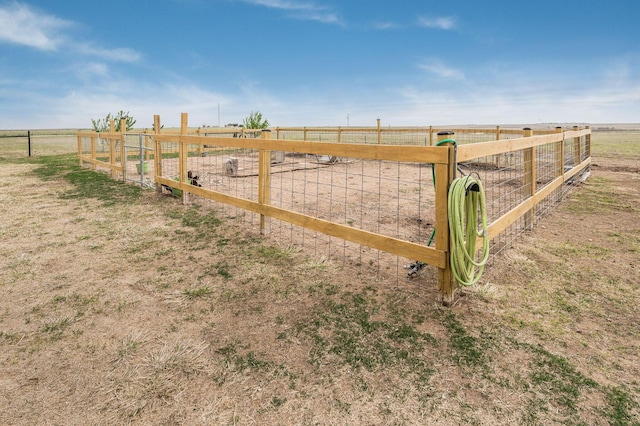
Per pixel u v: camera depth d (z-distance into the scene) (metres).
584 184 7.94
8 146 22.20
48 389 1.86
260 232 4.50
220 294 2.93
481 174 9.15
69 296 2.89
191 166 11.74
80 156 11.42
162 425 1.63
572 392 1.83
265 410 1.72
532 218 4.63
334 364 2.05
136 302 2.80
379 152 2.88
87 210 5.70
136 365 2.05
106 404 1.76
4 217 5.27
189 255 3.79
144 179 8.33
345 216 5.29
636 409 1.71
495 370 2.00
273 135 18.03
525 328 2.43
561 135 5.46
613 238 4.31
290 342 2.27
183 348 2.20
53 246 4.06
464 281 2.62
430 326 2.44
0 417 1.67
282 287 3.04
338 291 2.96
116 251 3.91
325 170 11.19
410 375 1.95
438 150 2.53
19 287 3.05
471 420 1.65
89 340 2.30
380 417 1.67
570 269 3.42
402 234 4.52
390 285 3.06
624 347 2.23
